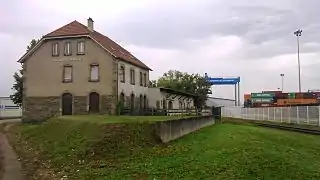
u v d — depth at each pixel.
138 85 50.94
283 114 55.06
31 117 45.25
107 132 20.19
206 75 83.62
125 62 46.16
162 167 15.55
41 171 16.66
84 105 43.94
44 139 26.66
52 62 45.22
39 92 45.31
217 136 25.67
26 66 45.91
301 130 37.00
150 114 45.31
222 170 14.73
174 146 20.86
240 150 18.66
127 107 45.94
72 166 17.00
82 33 43.97
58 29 45.97
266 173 14.50
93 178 14.56
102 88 43.47
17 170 16.95
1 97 72.50
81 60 44.31
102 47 43.53
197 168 15.09
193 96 73.06
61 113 44.47
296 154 19.86
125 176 14.51
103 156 18.19
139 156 18.23
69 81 44.56
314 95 80.31
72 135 22.98
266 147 20.78
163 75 82.44
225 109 86.00
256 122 54.59
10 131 35.47
